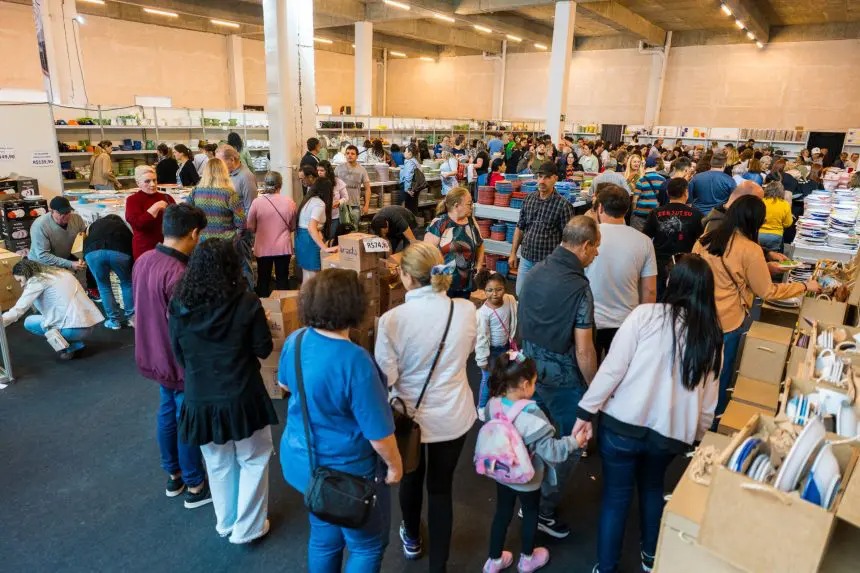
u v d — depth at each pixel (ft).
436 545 6.57
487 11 43.75
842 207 15.23
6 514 8.11
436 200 29.68
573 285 6.89
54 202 14.70
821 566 4.16
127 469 9.26
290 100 20.89
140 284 7.34
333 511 5.02
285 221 15.38
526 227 13.09
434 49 75.05
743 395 9.41
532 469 6.28
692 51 56.24
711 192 17.57
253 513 7.46
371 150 28.35
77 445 9.89
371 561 5.61
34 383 12.11
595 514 8.41
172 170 24.49
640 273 9.07
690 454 5.74
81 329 13.14
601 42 61.52
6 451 9.65
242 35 61.41
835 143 48.52
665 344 5.68
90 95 50.49
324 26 54.54
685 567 4.70
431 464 6.33
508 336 10.16
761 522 3.82
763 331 10.22
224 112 35.27
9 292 15.71
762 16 46.60
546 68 67.10
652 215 12.52
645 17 50.55
